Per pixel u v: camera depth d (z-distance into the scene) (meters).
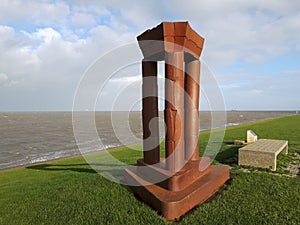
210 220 3.65
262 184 5.19
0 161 15.81
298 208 4.01
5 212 4.28
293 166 7.05
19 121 76.81
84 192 5.14
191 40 4.65
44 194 5.18
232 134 16.02
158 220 3.72
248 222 3.58
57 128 46.53
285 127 20.41
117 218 3.86
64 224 3.79
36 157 16.88
